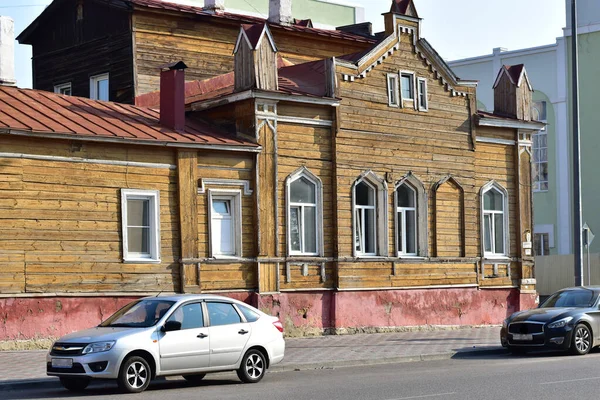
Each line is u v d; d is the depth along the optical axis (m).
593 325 25.70
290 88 30.42
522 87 37.59
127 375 17.64
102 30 35.03
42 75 37.66
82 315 25.23
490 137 36.38
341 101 31.06
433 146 34.16
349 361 23.75
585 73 57.72
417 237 33.72
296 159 29.98
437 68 34.44
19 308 24.16
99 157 25.73
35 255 24.47
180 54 34.84
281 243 29.53
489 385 18.41
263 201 28.97
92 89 35.56
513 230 37.03
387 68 32.81
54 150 24.89
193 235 27.48
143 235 26.80
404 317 32.72
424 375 20.55
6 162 24.05
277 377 20.91
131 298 26.17
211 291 27.77
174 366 18.33
